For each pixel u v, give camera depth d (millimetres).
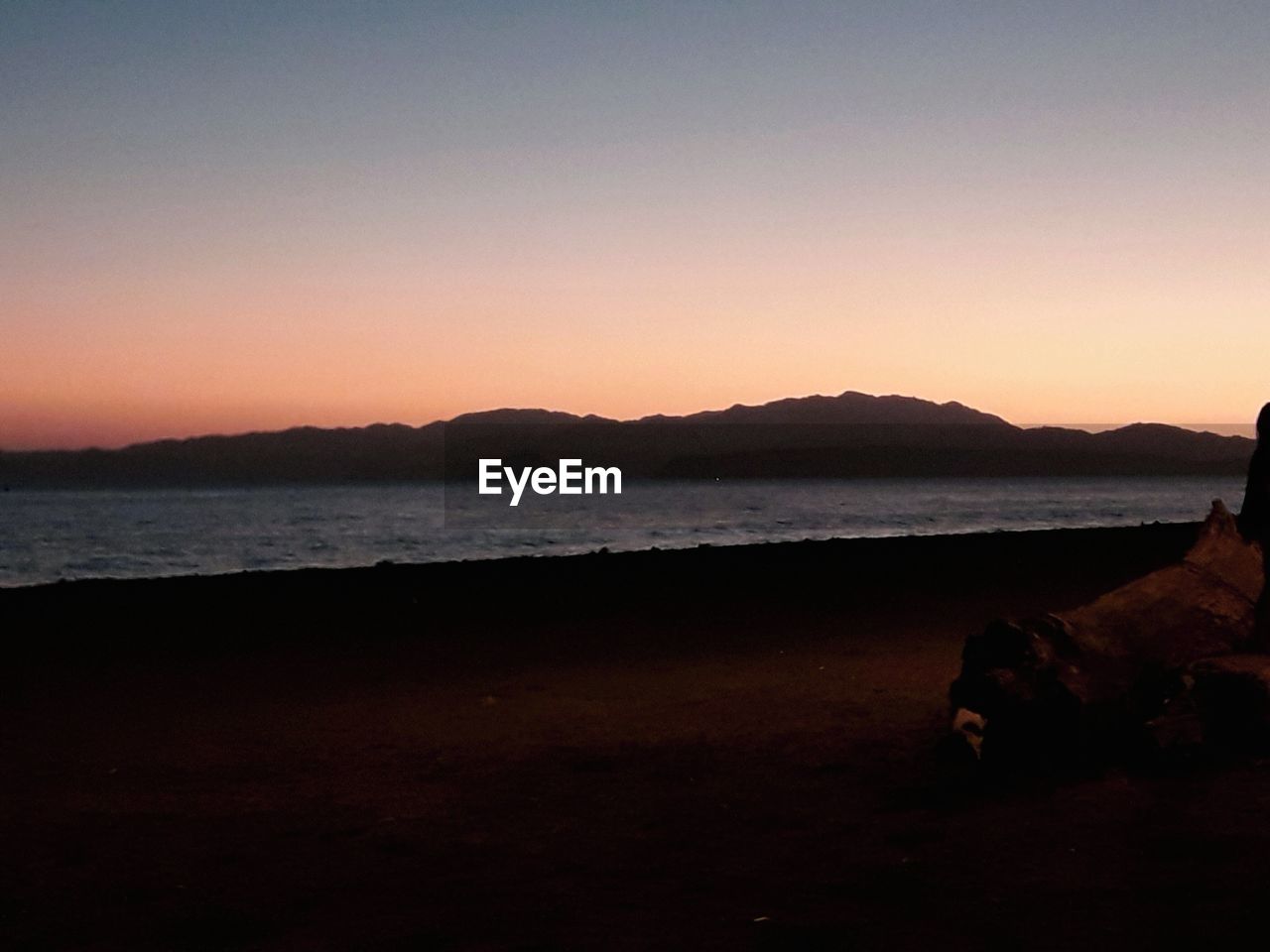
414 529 55406
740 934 5055
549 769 8336
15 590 20875
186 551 42031
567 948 4977
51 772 8547
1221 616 8117
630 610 17656
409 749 9078
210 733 9812
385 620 16969
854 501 90562
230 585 21516
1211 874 5469
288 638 15359
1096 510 72062
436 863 6301
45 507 92062
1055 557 24953
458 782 8023
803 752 8602
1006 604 17719
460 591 20281
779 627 15625
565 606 18250
